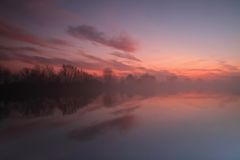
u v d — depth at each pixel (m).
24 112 20.77
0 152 9.38
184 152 9.35
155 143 10.59
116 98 37.66
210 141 10.88
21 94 37.00
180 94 51.38
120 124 15.30
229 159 8.55
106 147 9.98
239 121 16.20
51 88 44.75
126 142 10.82
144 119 17.20
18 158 8.75
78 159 8.66
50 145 10.30
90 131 13.16
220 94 50.81
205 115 19.11
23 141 10.98
